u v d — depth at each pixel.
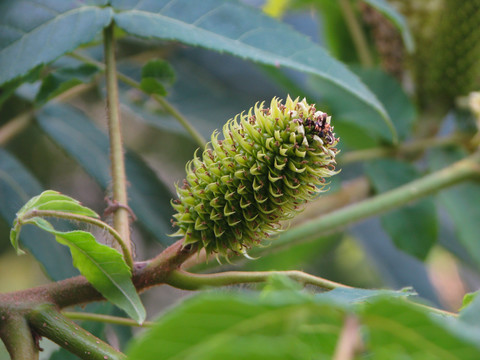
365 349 0.38
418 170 0.56
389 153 0.56
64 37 0.47
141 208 0.53
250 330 0.37
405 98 0.56
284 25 0.47
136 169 0.53
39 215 0.44
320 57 0.47
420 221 0.55
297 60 0.47
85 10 0.48
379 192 0.55
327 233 0.51
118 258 0.44
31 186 0.52
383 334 0.38
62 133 0.54
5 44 0.47
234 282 0.45
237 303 0.35
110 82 0.47
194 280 0.45
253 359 0.37
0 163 0.52
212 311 0.36
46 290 0.44
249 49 0.47
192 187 0.44
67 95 0.55
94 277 0.44
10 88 0.49
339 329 0.38
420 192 0.53
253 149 0.44
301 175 0.44
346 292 0.43
